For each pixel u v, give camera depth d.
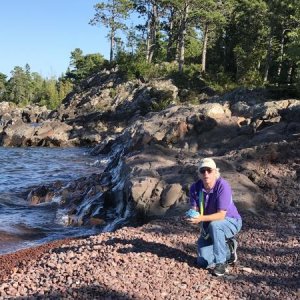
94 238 7.30
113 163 19.66
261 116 17.73
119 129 41.12
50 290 5.05
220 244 5.71
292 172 10.74
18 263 7.04
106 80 51.94
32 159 27.72
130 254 6.19
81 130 41.41
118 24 61.31
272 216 8.69
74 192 14.25
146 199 10.11
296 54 29.47
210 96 40.38
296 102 18.44
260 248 6.78
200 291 5.18
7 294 5.02
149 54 56.38
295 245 6.85
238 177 10.32
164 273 5.63
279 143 11.89
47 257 6.52
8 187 16.48
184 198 9.72
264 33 43.03
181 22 47.97
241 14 45.28
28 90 110.00
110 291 5.00
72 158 28.42
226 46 50.28
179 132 17.48
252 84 39.97
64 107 52.78
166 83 44.75
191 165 11.38
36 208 13.42
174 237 7.27
